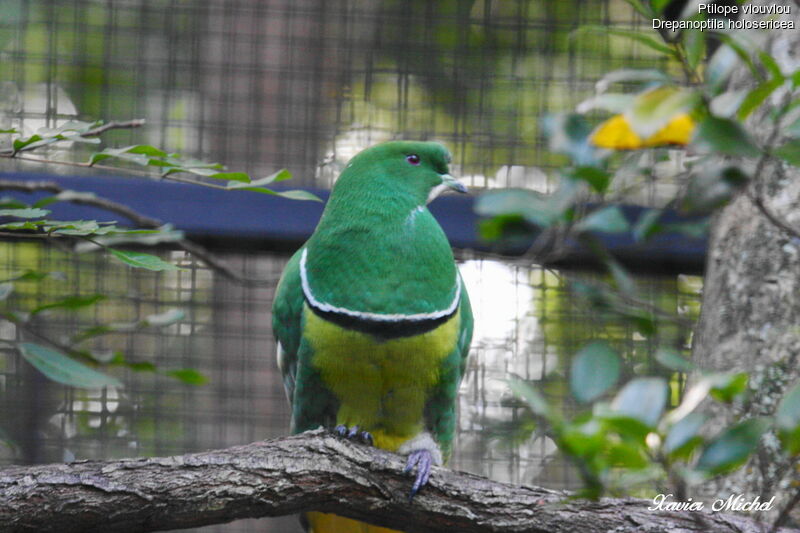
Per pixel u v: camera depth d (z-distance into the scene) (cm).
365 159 930
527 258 1120
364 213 900
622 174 958
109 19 1291
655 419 518
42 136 694
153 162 681
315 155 1291
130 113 1280
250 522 1351
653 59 1312
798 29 872
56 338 1278
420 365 881
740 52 570
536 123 1305
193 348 1308
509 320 1277
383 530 934
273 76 1298
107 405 1297
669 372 1253
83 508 691
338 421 922
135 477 707
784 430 523
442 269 896
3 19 1273
